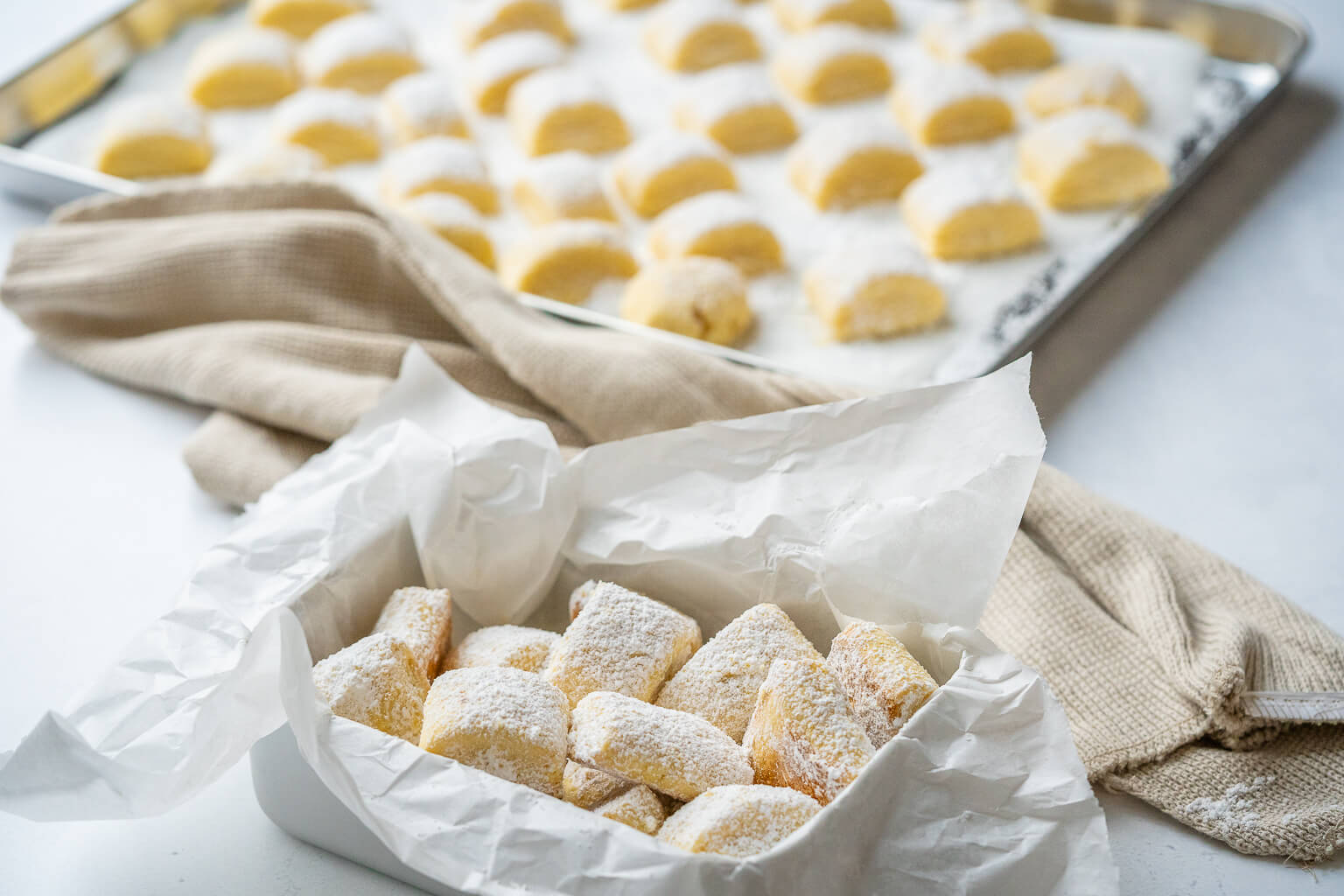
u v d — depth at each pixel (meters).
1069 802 0.47
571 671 0.52
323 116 0.76
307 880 0.51
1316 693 0.53
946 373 0.66
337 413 0.62
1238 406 0.65
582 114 0.77
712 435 0.55
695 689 0.52
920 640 0.52
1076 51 0.80
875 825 0.47
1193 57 0.79
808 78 0.79
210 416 0.66
